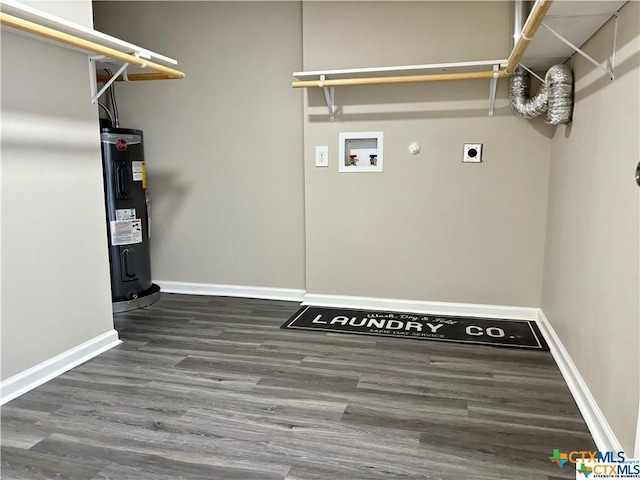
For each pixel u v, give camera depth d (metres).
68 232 2.34
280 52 3.31
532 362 2.39
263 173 3.47
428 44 2.91
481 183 2.95
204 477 1.52
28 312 2.13
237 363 2.40
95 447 1.69
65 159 2.31
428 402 2.00
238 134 3.47
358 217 3.18
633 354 1.40
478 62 2.56
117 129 3.19
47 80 2.19
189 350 2.58
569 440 1.71
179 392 2.10
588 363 1.88
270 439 1.73
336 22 3.03
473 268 3.04
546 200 2.85
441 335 2.75
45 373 2.21
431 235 3.08
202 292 3.72
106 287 2.60
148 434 1.77
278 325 2.96
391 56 2.97
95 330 2.54
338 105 3.10
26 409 1.95
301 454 1.64
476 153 2.92
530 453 1.64
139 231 3.38
